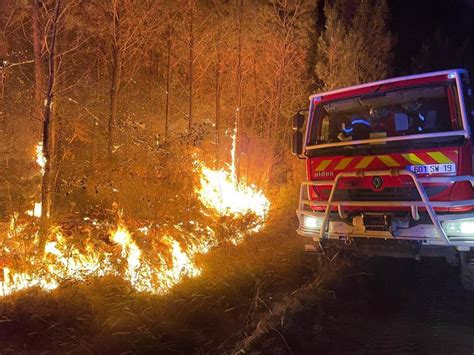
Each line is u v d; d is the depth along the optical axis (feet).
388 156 19.98
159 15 40.47
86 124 40.14
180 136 32.83
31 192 25.88
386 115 21.45
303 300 18.48
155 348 14.83
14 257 20.18
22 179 26.53
